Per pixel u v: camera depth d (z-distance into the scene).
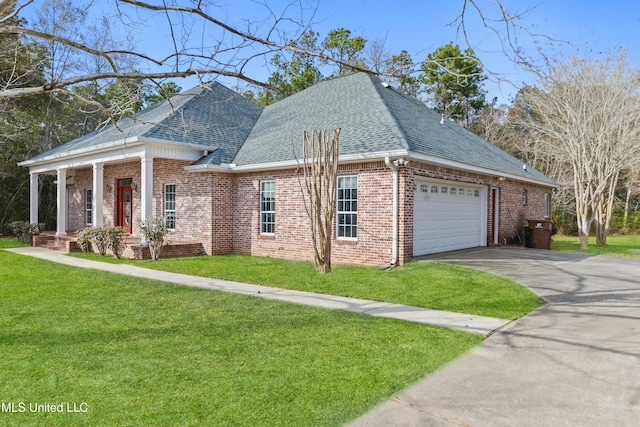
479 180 15.71
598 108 18.38
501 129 33.59
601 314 6.59
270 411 3.54
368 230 11.97
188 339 5.45
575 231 29.11
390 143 11.51
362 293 8.21
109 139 16.25
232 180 15.49
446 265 11.02
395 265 11.36
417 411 3.54
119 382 4.11
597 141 18.39
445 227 14.52
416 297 7.84
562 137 19.52
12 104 23.47
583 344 5.18
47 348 5.12
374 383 4.08
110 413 3.51
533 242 16.78
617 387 3.98
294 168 13.53
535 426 3.30
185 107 16.69
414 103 18.05
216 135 16.27
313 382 4.10
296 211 13.59
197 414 3.49
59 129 28.11
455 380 4.15
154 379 4.18
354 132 13.06
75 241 16.17
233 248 15.52
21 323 6.24
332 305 7.30
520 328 5.88
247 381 4.12
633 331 5.70
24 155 25.84
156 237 13.45
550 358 4.73
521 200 19.28
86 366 4.53
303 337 5.50
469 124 35.03
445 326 5.99
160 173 16.73
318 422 3.36
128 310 7.02
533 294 7.96
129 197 18.91
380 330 5.79
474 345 5.16
